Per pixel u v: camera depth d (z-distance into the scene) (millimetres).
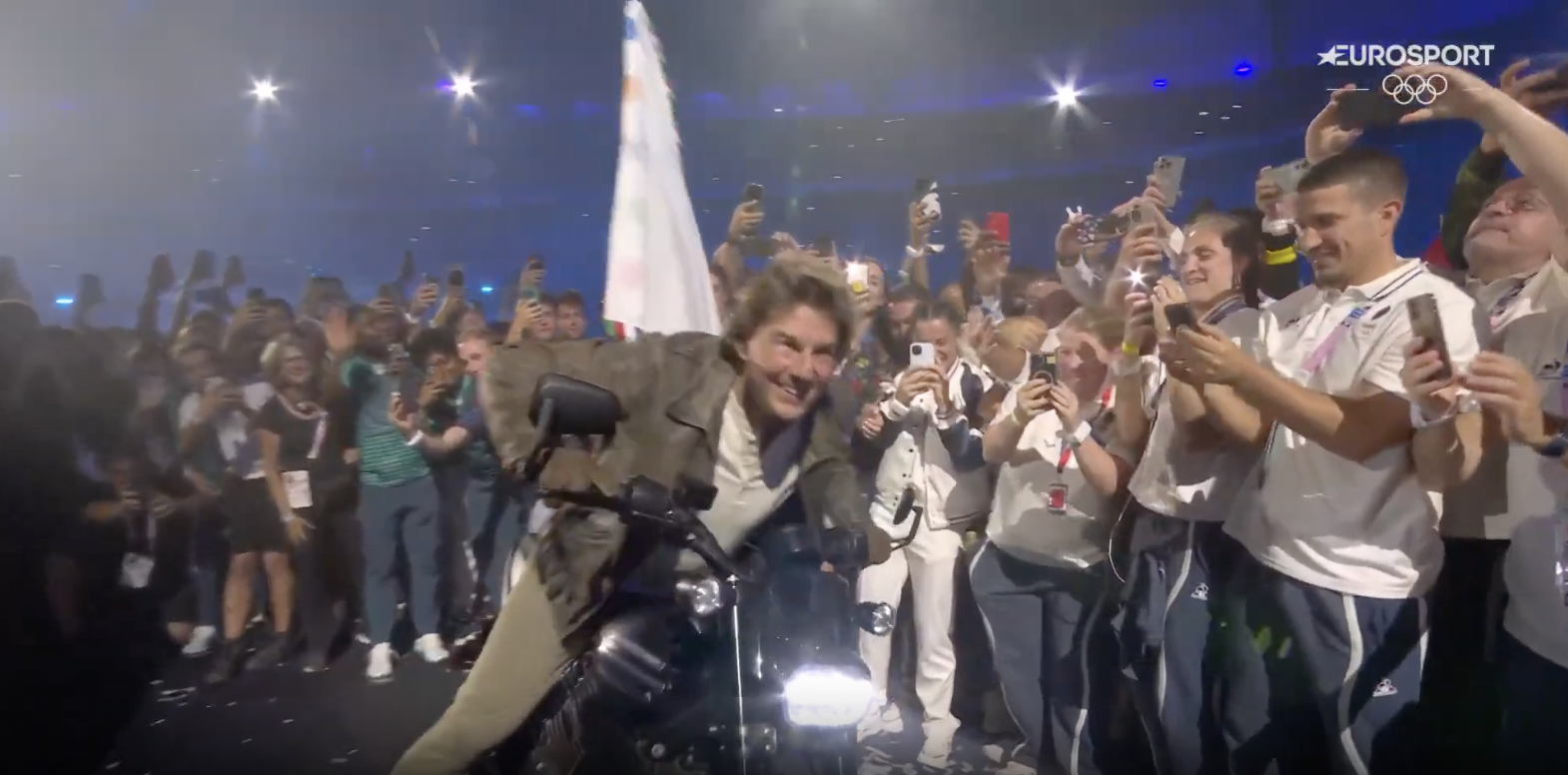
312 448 2164
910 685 1962
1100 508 1837
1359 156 1584
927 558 1916
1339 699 1641
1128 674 1854
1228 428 1707
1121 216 1828
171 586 2201
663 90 1761
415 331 2117
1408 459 1572
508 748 1484
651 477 1335
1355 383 1581
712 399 1377
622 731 1394
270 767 1938
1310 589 1653
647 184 1678
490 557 2127
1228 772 1788
